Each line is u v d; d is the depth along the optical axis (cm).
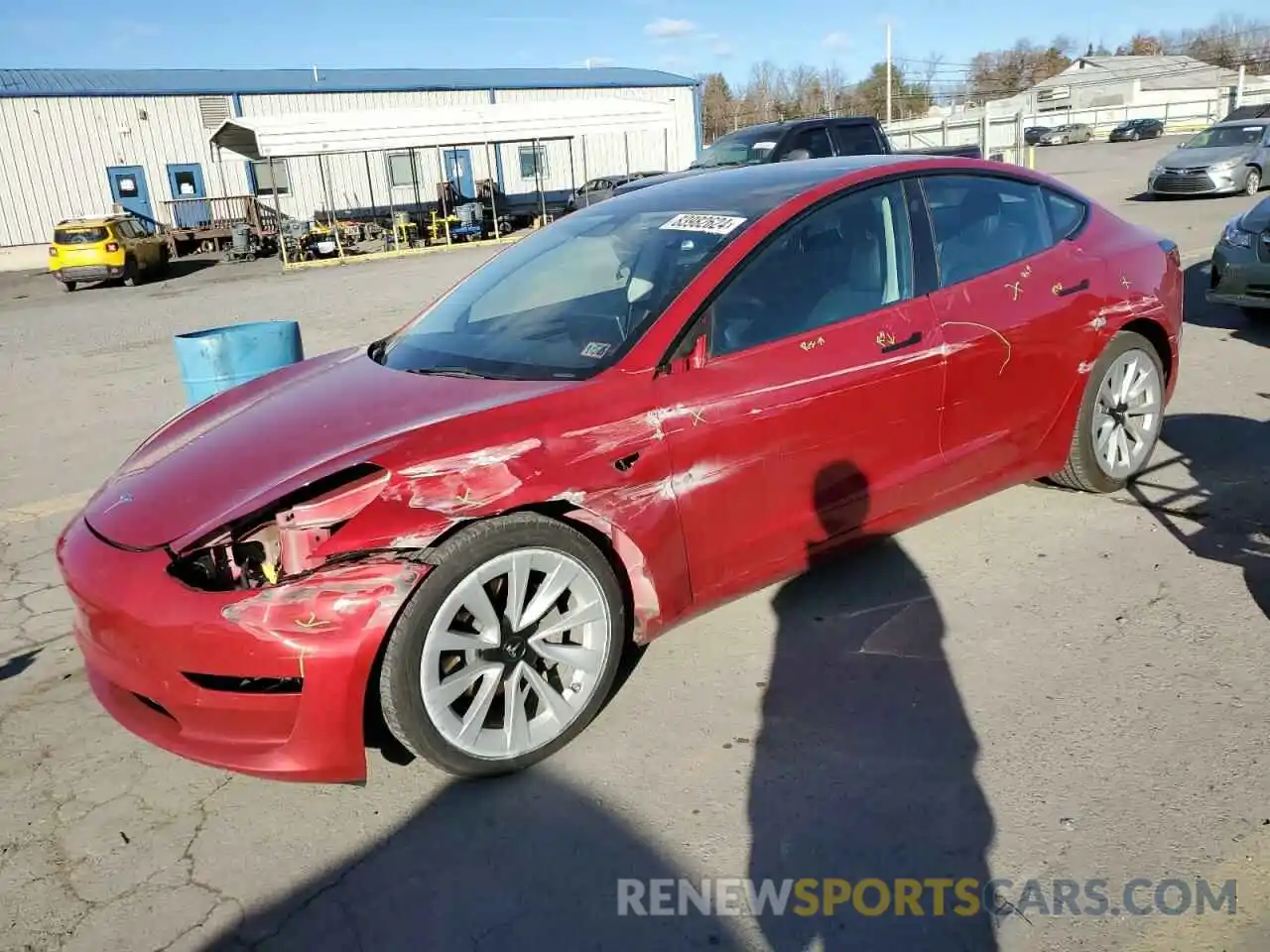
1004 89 9125
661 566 300
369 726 302
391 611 253
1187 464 477
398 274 1983
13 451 699
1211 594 353
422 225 2869
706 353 312
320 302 1538
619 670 334
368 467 266
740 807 263
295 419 313
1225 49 9125
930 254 372
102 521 290
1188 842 238
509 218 3122
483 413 284
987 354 375
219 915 237
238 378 519
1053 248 414
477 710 272
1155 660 315
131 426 757
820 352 332
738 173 411
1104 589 363
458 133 2547
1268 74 8456
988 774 268
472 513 265
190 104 3117
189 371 516
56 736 320
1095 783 261
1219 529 404
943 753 279
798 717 301
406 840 259
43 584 450
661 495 298
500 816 266
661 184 434
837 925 222
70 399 883
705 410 305
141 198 3100
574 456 282
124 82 3278
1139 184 2248
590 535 296
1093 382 418
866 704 304
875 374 342
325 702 252
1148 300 432
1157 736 278
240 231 2700
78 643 288
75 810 280
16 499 584
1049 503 445
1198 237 1301
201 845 262
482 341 348
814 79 9088
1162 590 359
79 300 1964
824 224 351
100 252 2158
